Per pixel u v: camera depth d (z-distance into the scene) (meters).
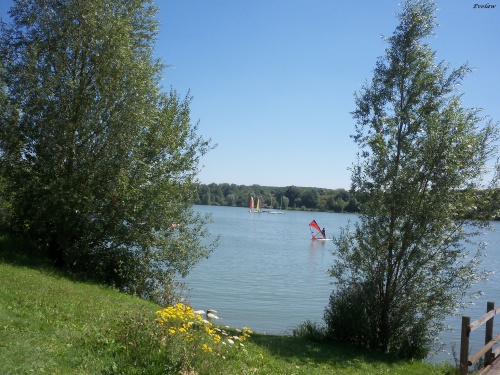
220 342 10.44
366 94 17.14
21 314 9.85
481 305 29.00
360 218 16.98
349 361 13.92
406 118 16.45
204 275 36.03
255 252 56.19
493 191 15.90
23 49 18.95
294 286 33.41
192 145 21.38
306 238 81.94
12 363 7.06
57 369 7.18
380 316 16.67
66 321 10.08
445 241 16.03
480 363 13.18
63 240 19.34
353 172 17.14
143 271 20.59
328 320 16.88
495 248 77.19
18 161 19.08
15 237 19.47
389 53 16.92
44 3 18.81
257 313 24.33
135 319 9.24
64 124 18.48
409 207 16.19
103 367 7.50
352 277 17.00
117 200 19.19
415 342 16.16
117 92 18.73
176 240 20.94
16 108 18.33
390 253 16.55
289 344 15.13
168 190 20.27
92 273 19.98
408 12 16.73
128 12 20.02
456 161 15.44
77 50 18.86
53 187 18.16
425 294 16.20
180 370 7.60
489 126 15.83
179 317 9.17
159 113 20.45
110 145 18.72
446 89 16.28
